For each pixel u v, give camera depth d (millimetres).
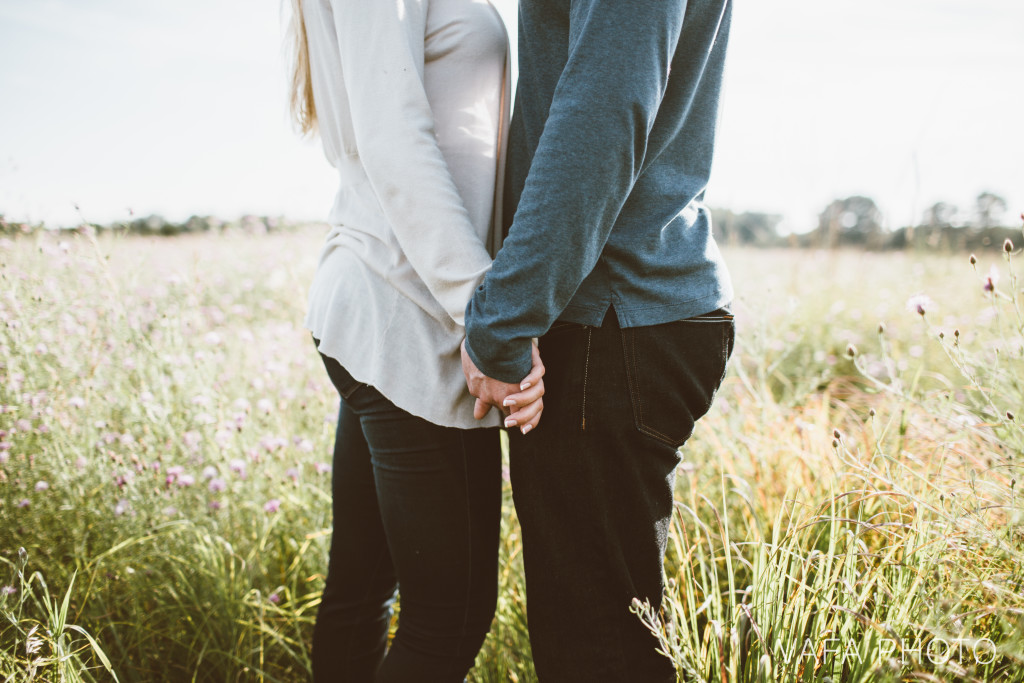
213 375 2408
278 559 1952
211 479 1954
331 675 1265
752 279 5324
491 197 1059
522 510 980
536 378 889
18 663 1227
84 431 2078
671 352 915
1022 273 3092
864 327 4129
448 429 1007
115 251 2816
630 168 803
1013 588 1096
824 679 1107
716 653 1149
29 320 2230
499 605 1572
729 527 1771
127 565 1757
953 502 1199
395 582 1299
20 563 1276
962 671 917
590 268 837
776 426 2102
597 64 786
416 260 937
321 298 1109
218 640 1652
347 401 1094
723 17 973
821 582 1220
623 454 920
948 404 1608
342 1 956
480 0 1053
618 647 965
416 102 925
